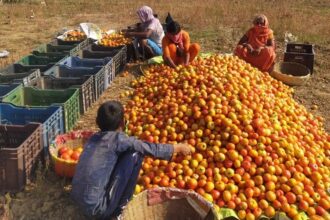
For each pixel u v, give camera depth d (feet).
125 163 13.98
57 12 60.80
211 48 39.45
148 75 29.14
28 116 20.89
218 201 15.49
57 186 17.46
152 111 20.71
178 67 26.89
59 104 20.85
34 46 40.37
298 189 15.65
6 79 25.95
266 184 15.81
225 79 21.17
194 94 20.06
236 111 18.30
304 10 59.77
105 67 28.30
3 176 16.83
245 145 16.76
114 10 62.13
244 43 30.50
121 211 13.98
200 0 68.90
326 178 16.81
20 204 16.40
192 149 16.96
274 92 23.47
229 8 58.44
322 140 19.67
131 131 19.51
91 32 38.22
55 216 15.93
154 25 34.30
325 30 44.57
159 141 18.31
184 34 30.42
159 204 14.69
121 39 36.63
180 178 16.12
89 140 14.49
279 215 14.83
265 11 55.57
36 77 26.11
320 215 15.25
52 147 18.08
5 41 42.16
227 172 16.05
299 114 21.54
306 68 30.66
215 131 17.63
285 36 41.24
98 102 26.48
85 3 69.67
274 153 16.85
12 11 59.31
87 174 13.78
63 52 31.35
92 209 13.76
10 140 18.79
